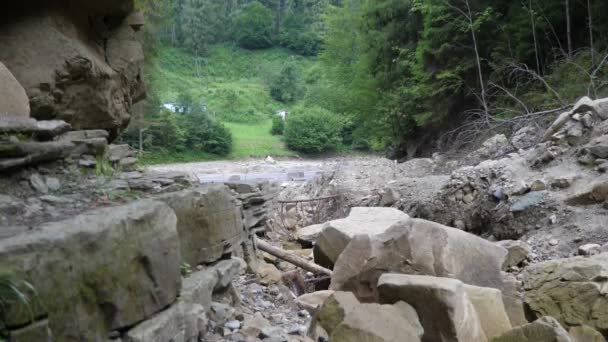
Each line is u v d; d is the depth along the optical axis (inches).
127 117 301.4
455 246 205.2
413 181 461.1
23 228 101.3
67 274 94.2
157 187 160.4
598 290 186.4
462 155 566.3
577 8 684.1
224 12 2999.5
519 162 360.8
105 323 103.5
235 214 188.2
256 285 216.1
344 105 1238.3
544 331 147.7
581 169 320.5
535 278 209.8
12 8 228.1
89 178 148.9
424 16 860.0
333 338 142.0
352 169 585.0
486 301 171.9
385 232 213.6
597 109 344.2
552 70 651.5
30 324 85.4
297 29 3004.4
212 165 1332.4
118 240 106.8
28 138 139.0
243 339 142.9
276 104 2324.1
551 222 291.6
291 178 909.2
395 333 144.9
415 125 973.2
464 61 803.4
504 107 652.7
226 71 2650.1
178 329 122.4
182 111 1615.4
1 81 157.8
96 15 279.4
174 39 2696.9
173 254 124.3
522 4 730.2
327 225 301.9
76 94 245.6
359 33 1142.3
